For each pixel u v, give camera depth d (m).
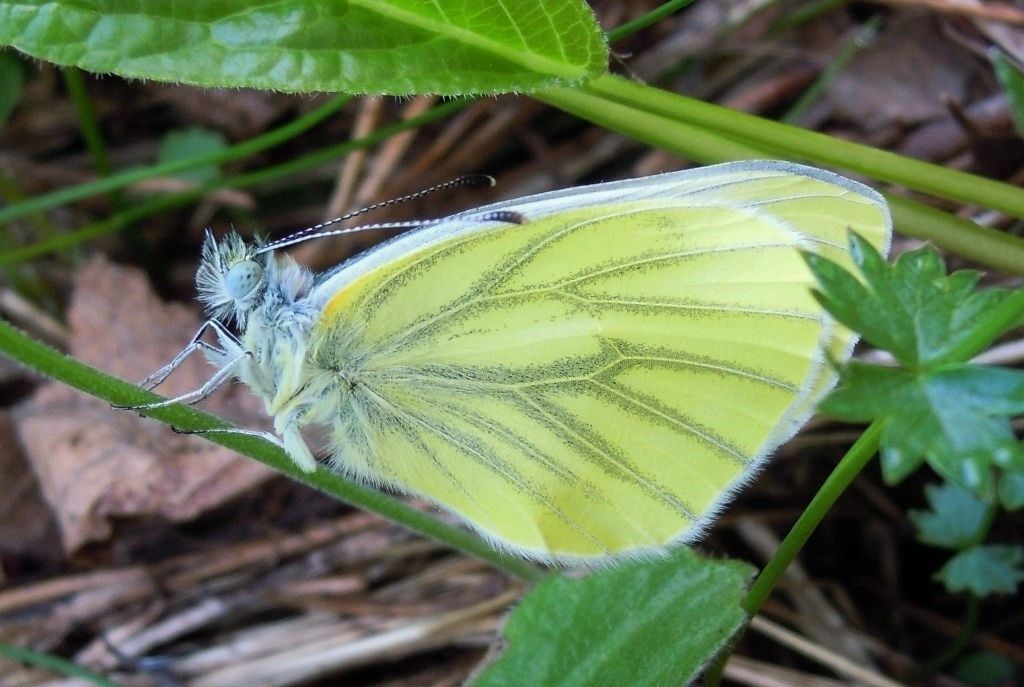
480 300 0.12
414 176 0.16
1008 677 0.14
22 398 0.15
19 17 0.12
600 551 0.13
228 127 0.16
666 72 0.16
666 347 0.12
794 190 0.12
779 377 0.12
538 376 0.12
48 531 0.15
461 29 0.12
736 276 0.12
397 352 0.12
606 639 0.12
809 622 0.14
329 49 0.12
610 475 0.13
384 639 0.14
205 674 0.14
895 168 0.13
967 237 0.13
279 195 0.16
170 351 0.15
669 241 0.12
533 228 0.12
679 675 0.12
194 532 0.15
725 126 0.13
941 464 0.11
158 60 0.12
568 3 0.12
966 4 0.14
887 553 0.14
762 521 0.14
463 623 0.14
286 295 0.12
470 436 0.13
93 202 0.16
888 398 0.11
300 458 0.12
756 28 0.16
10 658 0.14
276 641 0.14
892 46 0.15
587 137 0.16
